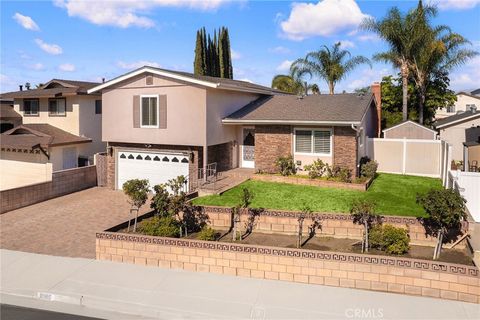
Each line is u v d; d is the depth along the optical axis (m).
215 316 8.32
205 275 10.52
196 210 14.10
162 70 19.97
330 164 19.58
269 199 16.36
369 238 11.45
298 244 12.03
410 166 22.53
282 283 10.01
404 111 32.75
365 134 22.28
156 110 20.61
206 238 11.95
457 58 33.12
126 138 21.53
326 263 9.90
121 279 10.25
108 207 18.34
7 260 11.66
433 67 33.28
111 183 22.48
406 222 12.10
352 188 17.94
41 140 24.50
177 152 20.61
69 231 14.75
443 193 10.70
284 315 8.31
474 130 26.86
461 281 8.98
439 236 10.91
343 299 9.06
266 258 10.31
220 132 21.03
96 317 8.45
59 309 8.86
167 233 12.15
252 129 22.66
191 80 19.42
